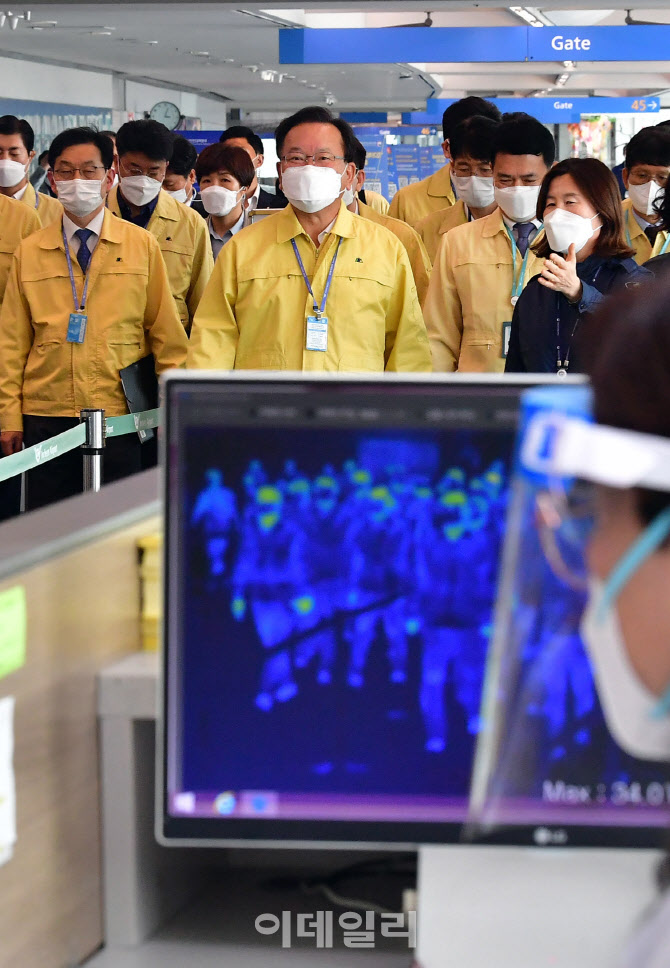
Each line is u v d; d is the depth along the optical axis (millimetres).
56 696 1888
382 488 1817
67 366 8008
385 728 1834
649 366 1040
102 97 30688
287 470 1818
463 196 9586
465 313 7426
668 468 1043
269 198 12148
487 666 1812
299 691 1834
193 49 26281
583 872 1968
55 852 1901
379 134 25875
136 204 10008
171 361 8062
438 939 1842
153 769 2105
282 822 1836
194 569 1828
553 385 1781
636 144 8672
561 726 1800
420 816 1831
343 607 1829
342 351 6664
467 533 1809
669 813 1738
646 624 1091
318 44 19219
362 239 6746
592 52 19203
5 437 8117
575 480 1254
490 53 19219
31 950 1846
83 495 2307
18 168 11688
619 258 6047
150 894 2121
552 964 1790
